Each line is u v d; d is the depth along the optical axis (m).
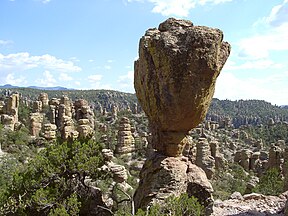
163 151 15.33
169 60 13.65
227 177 57.28
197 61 13.50
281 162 61.09
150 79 14.63
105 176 17.92
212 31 13.56
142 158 57.66
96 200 17.09
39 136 62.09
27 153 47.81
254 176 67.19
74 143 17.36
